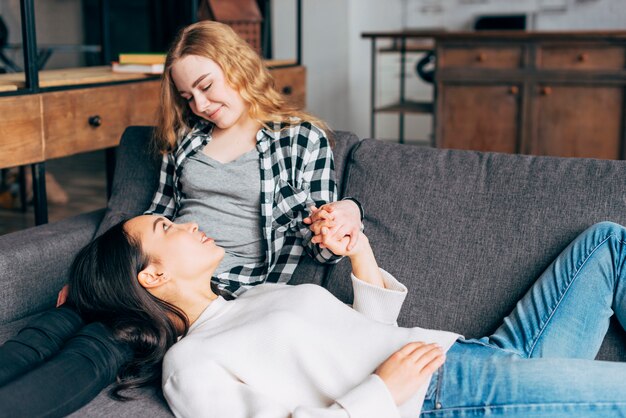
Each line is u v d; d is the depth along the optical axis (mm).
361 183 1745
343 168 1809
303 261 1693
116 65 2779
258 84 1708
